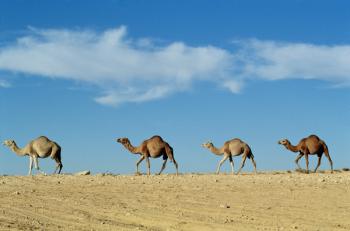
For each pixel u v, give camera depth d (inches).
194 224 628.1
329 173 1180.5
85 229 587.5
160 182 952.9
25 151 1225.4
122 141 1220.5
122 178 1024.9
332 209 713.6
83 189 877.2
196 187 890.7
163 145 1200.8
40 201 762.8
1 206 716.7
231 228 607.8
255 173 1196.5
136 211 699.4
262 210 707.4
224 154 1244.5
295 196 804.6
